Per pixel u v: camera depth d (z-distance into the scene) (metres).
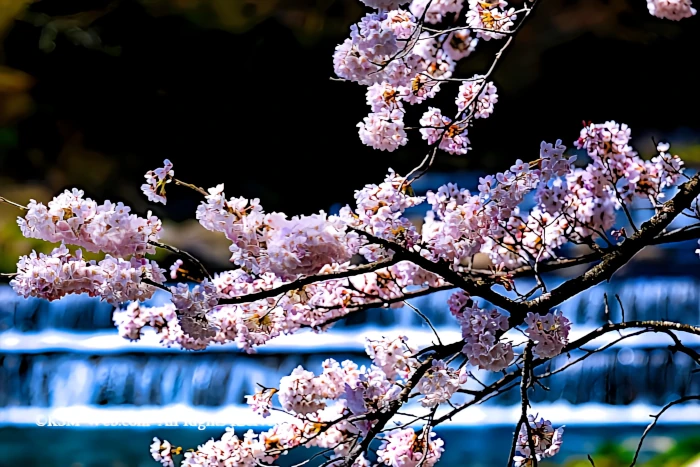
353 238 2.05
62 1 17.27
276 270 1.91
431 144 2.74
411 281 2.73
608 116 18.02
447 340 9.70
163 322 2.89
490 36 2.81
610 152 2.93
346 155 17.97
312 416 2.66
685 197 2.41
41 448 8.98
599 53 17.38
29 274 2.05
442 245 2.27
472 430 8.80
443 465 8.20
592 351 2.37
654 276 10.25
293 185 18.03
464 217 2.26
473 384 9.28
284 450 2.63
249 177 18.08
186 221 14.79
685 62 17.47
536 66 17.20
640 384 9.25
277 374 9.73
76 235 2.00
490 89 2.78
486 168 17.59
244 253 2.01
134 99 17.62
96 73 17.34
